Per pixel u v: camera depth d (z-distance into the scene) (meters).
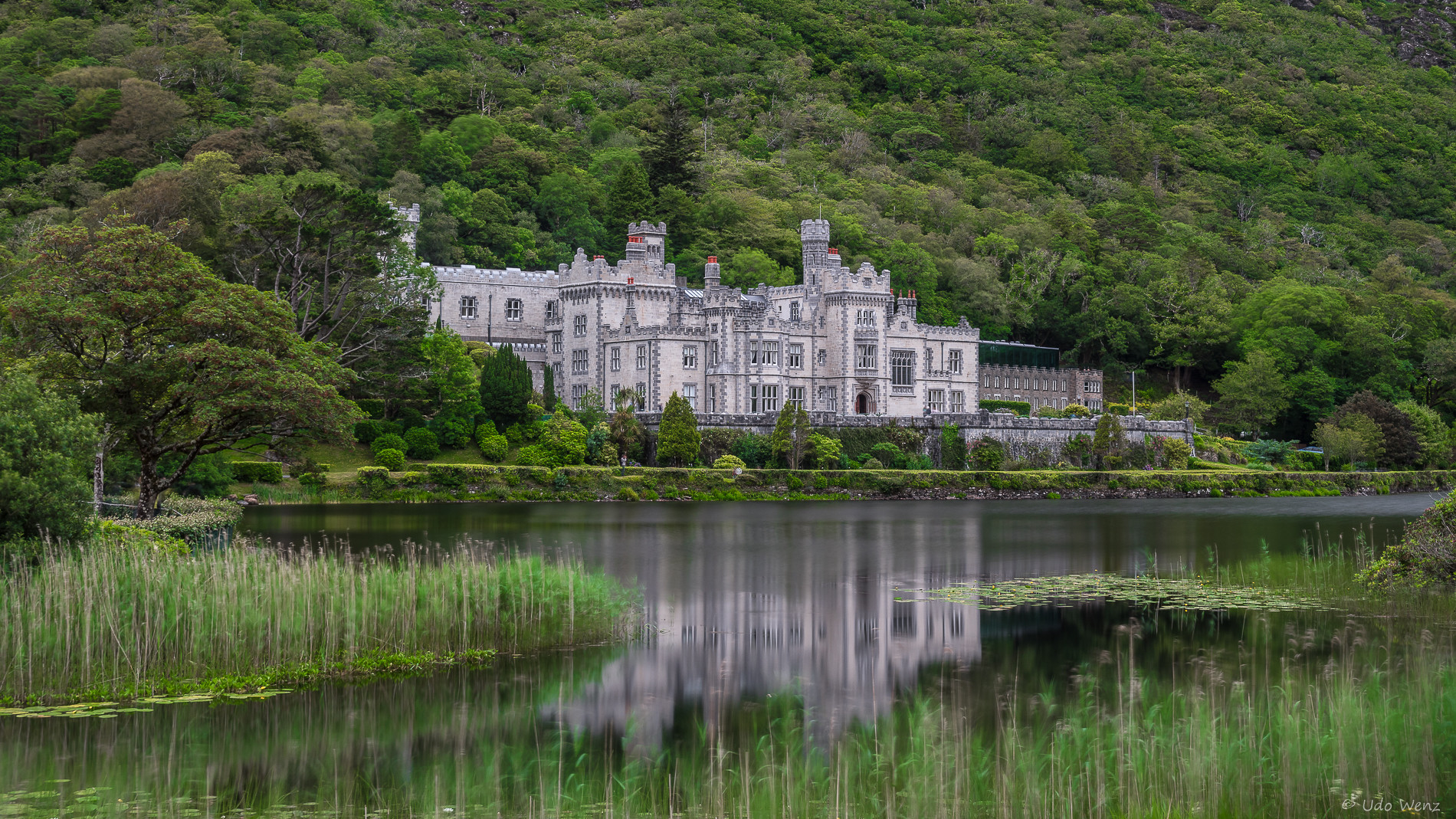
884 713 30.86
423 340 109.62
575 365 130.12
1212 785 24.20
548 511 86.75
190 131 171.62
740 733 29.25
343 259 101.31
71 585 32.62
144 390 51.88
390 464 97.56
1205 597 46.88
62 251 52.44
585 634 39.28
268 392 50.75
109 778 25.80
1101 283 196.75
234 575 34.75
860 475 110.62
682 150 196.62
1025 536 72.88
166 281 51.72
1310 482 131.75
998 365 162.25
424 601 36.38
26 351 51.88
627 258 129.62
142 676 31.84
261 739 28.36
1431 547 46.44
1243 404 162.62
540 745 28.25
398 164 175.25
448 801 24.56
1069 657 36.66
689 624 41.75
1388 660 31.98
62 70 191.50
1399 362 175.38
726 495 104.50
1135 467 130.88
